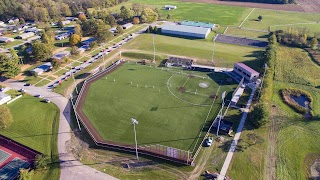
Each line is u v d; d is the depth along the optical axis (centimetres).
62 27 19700
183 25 19200
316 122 9675
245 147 8538
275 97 11150
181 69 13412
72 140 8919
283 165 7906
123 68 13525
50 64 13638
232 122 9550
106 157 8256
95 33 18012
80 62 14238
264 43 16612
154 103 10650
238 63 12975
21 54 14938
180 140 8769
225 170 7731
